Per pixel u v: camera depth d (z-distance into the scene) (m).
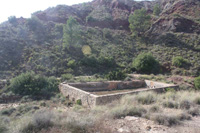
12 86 14.66
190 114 6.89
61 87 15.38
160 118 5.80
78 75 22.14
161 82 18.52
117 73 20.22
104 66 26.19
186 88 16.23
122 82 17.95
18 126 4.96
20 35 29.42
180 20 38.81
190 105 7.85
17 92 14.26
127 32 42.66
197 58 27.45
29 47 26.33
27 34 30.55
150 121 5.89
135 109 6.89
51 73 21.12
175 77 21.38
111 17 51.34
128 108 6.94
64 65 23.70
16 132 4.61
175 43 33.47
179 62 25.67
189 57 28.02
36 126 4.96
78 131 4.75
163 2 61.28
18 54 23.88
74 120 5.23
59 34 33.31
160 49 32.38
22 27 32.16
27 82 14.98
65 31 27.70
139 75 22.97
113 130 4.94
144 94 9.94
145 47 34.62
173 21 38.94
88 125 5.06
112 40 36.56
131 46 34.78
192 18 40.88
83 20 48.88
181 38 34.50
